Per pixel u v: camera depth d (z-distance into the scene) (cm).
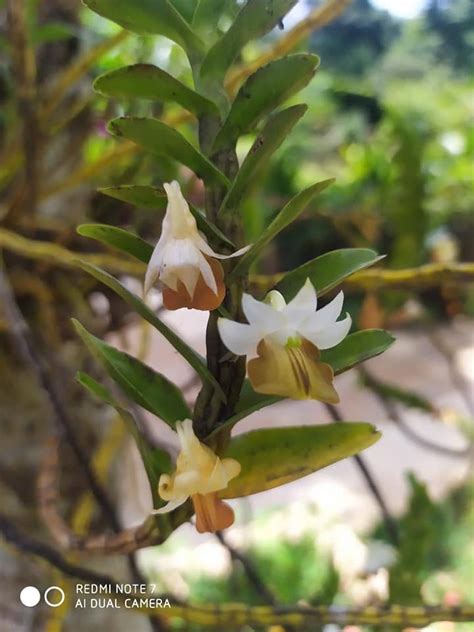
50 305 29
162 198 12
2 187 32
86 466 21
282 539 77
